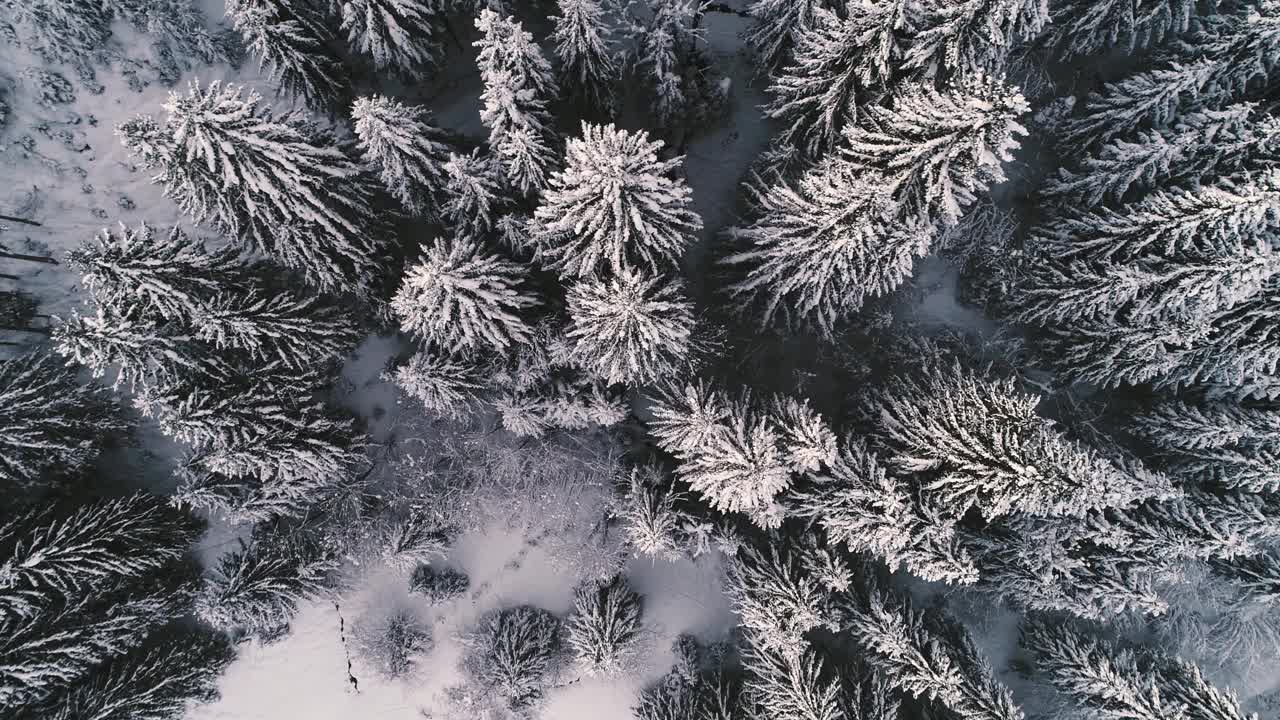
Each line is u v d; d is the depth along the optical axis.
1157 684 19.27
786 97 18.23
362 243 17.44
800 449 15.62
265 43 16.78
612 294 14.30
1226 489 19.80
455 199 15.74
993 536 18.52
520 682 20.95
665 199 13.90
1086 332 19.50
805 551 18.42
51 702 17.70
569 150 13.66
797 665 17.92
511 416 19.19
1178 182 18.45
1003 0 13.30
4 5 19.72
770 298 19.47
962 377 19.14
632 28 18.72
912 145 13.57
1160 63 20.02
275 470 18.27
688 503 20.16
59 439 18.00
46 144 20.86
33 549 16.05
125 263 13.36
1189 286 16.72
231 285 15.98
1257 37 16.81
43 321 20.59
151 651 19.45
